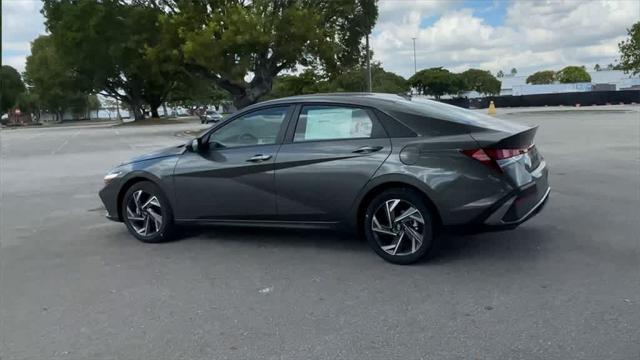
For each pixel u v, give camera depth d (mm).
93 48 45750
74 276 5309
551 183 9148
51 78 71562
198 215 6094
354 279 4863
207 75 33406
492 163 4758
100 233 7062
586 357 3326
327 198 5344
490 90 96000
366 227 5285
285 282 4875
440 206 4879
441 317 3986
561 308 4035
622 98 47938
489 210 4766
